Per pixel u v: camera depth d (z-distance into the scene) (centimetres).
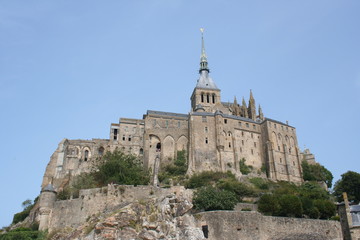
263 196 7944
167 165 12769
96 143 13712
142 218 6538
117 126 14200
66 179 11894
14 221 10488
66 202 8119
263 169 13312
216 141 13112
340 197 10625
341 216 7138
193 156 12712
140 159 13425
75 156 12794
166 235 6356
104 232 6025
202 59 18112
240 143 13538
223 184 10069
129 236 6084
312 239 6725
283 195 8144
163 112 15162
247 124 14038
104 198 7850
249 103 16288
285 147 13688
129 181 9850
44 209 8069
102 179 10331
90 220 7194
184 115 15250
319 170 13800
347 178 10844
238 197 9088
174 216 6900
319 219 7112
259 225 6531
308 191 10562
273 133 13825
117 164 10550
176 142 13812
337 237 6938
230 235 6328
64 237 6744
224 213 6512
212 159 12812
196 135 13138
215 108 15950
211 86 16925
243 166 13025
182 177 11812
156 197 7462
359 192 10525
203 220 6531
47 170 12231
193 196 7712
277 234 6606
